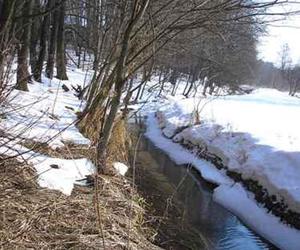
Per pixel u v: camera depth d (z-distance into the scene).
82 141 8.52
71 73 26.17
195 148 14.95
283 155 10.77
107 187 6.84
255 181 10.68
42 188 5.85
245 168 11.31
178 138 16.48
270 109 22.41
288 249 8.39
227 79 30.95
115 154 9.23
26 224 4.88
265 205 9.88
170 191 10.66
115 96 7.61
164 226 7.93
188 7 7.74
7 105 6.21
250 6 7.04
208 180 12.16
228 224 9.35
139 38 8.60
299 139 13.01
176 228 8.12
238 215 9.98
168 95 30.30
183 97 31.41
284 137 13.11
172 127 17.84
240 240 8.61
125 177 8.29
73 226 5.29
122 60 7.49
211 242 8.18
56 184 6.11
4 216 4.84
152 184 10.80
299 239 8.50
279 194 9.62
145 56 8.99
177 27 7.54
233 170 11.99
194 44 9.32
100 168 7.55
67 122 9.73
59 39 22.12
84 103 14.65
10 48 5.07
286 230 8.89
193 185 11.82
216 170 12.85
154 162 13.27
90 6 12.23
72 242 4.94
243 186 11.07
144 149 14.84
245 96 35.44
